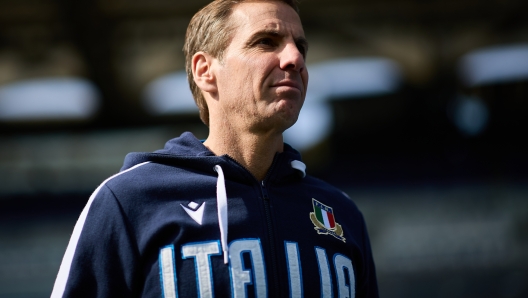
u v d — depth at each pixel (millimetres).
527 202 14188
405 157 16297
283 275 2654
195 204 2709
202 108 3154
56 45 14906
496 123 16016
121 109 15906
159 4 14023
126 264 2576
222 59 2914
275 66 2799
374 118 16625
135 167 2848
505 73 15297
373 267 3207
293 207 2891
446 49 15234
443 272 13477
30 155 15711
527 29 15062
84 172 15773
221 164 2832
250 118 2816
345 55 15867
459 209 14477
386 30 15117
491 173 15336
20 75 15398
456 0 14438
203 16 3059
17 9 13727
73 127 16172
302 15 14766
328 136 15938
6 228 14352
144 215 2650
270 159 2971
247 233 2686
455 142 16406
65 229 14516
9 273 13516
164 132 16281
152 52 15172
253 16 2895
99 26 13719
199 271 2545
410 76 15758
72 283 2568
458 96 16125
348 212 3160
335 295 2744
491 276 13156
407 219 14555
